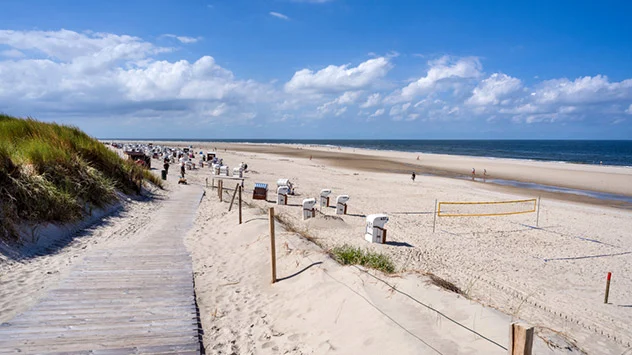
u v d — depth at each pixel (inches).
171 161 1654.8
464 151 4084.6
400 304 183.3
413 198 902.4
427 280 211.3
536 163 2149.4
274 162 1939.0
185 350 165.5
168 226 447.8
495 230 620.1
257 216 450.3
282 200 743.1
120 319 193.8
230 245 363.3
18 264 275.6
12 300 213.6
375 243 489.1
